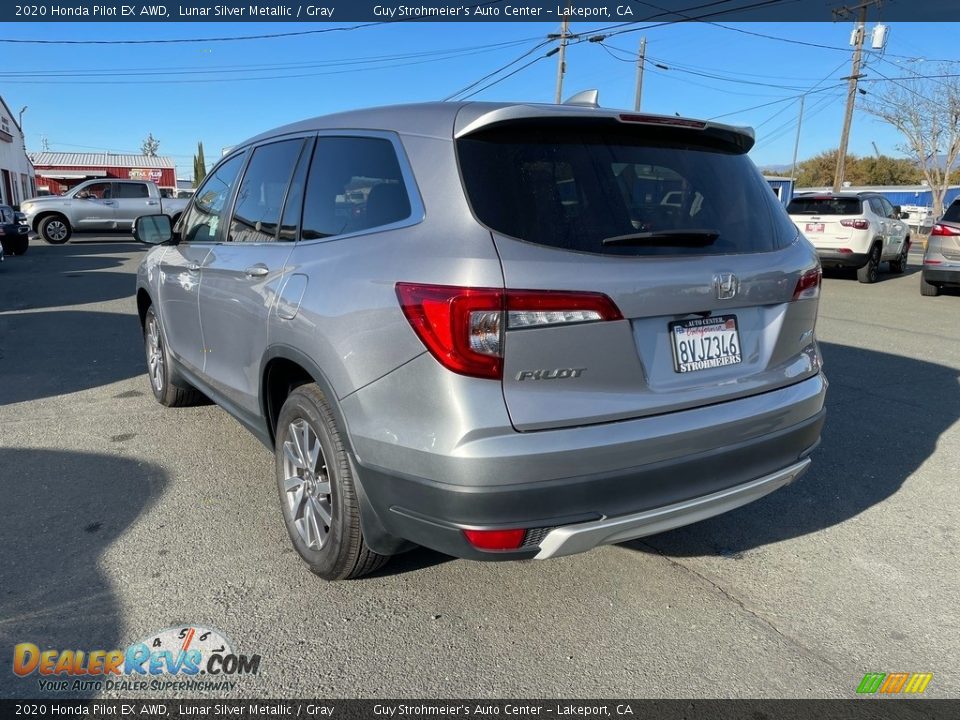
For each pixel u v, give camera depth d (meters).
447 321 2.13
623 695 2.35
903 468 4.26
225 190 3.90
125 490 3.78
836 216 13.30
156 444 4.46
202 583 2.92
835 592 2.97
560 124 2.45
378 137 2.70
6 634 2.58
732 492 2.56
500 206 2.25
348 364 2.43
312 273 2.72
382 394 2.32
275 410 3.25
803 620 2.78
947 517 3.65
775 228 2.85
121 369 6.32
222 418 4.98
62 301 10.26
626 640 2.63
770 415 2.63
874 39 28.20
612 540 2.37
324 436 2.69
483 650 2.56
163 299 4.54
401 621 2.71
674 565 3.16
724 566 3.16
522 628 2.69
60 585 2.88
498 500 2.13
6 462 4.14
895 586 3.02
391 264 2.35
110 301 10.29
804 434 2.81
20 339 7.57
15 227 16.64
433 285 2.18
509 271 2.13
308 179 3.05
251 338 3.18
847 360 6.88
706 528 3.52
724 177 2.78
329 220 2.84
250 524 3.42
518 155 2.36
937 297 11.48
